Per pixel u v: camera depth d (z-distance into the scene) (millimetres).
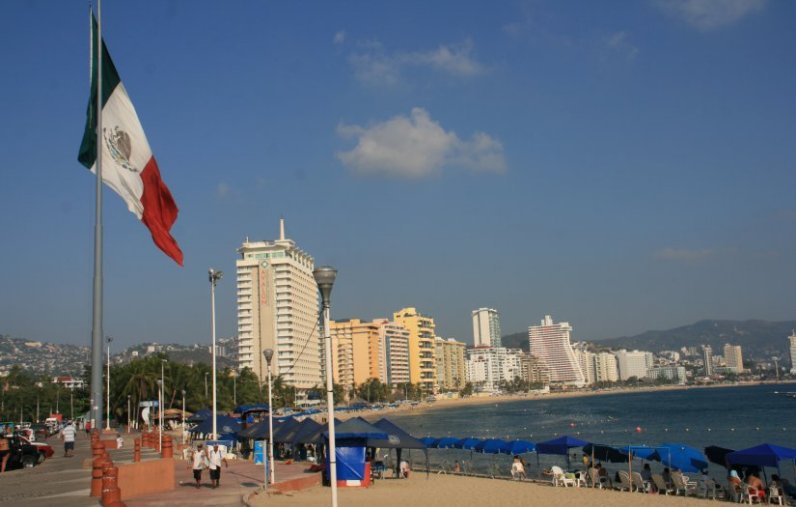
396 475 49344
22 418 146000
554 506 34875
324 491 36156
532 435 115188
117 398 120875
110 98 22266
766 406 199625
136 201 22531
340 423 40219
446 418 195000
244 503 26516
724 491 39844
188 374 132000
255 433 52094
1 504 24328
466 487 42188
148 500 27219
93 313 20172
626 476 42625
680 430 113438
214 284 56531
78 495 26312
